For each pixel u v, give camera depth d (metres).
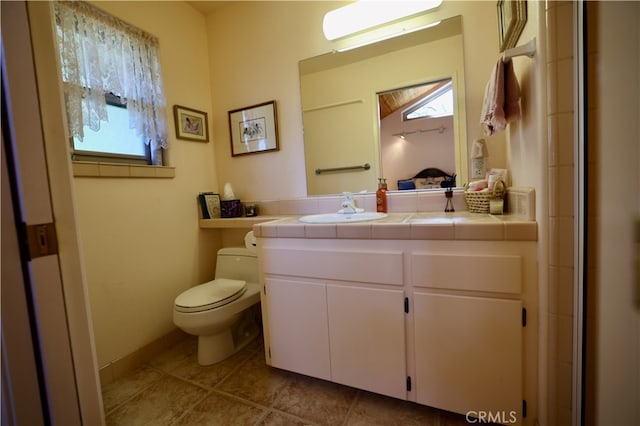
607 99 0.67
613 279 0.67
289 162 1.97
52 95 0.69
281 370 1.56
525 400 1.02
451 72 1.54
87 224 1.45
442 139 1.58
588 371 0.79
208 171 2.17
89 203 1.46
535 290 0.97
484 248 1.01
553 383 0.91
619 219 0.64
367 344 1.21
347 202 1.60
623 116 0.62
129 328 1.63
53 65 0.70
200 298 1.56
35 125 0.66
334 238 1.23
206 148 2.16
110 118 1.61
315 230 1.26
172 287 1.88
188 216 2.01
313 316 1.31
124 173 1.59
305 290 1.32
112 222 1.56
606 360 0.71
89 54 1.41
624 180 0.62
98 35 1.47
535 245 0.95
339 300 1.25
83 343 0.75
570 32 0.80
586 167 0.76
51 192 0.68
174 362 1.68
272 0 1.94
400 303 1.14
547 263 0.90
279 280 1.38
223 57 2.13
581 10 0.75
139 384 1.49
